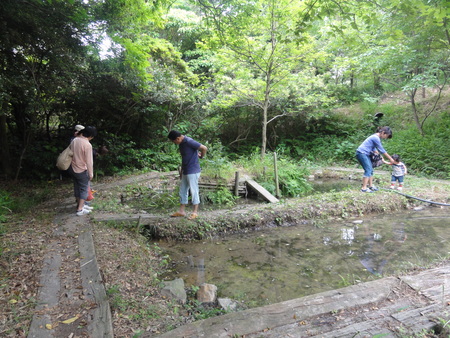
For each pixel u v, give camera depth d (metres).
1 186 7.33
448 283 2.86
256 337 2.19
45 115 8.84
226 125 13.83
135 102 10.04
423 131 11.21
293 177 8.69
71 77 8.07
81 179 5.07
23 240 3.97
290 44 8.39
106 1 6.44
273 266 3.99
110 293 2.79
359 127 13.43
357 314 2.44
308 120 13.06
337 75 15.53
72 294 2.77
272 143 14.05
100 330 2.28
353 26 3.45
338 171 10.75
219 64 10.01
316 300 2.64
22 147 8.59
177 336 2.21
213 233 5.09
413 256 4.10
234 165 9.78
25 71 6.97
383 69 10.28
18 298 2.67
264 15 8.27
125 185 7.90
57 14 6.19
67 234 4.25
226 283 3.54
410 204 6.50
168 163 10.59
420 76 9.09
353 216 5.98
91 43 7.28
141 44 7.91
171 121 11.87
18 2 5.50
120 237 4.38
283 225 5.56
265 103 10.12
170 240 4.86
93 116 9.78
